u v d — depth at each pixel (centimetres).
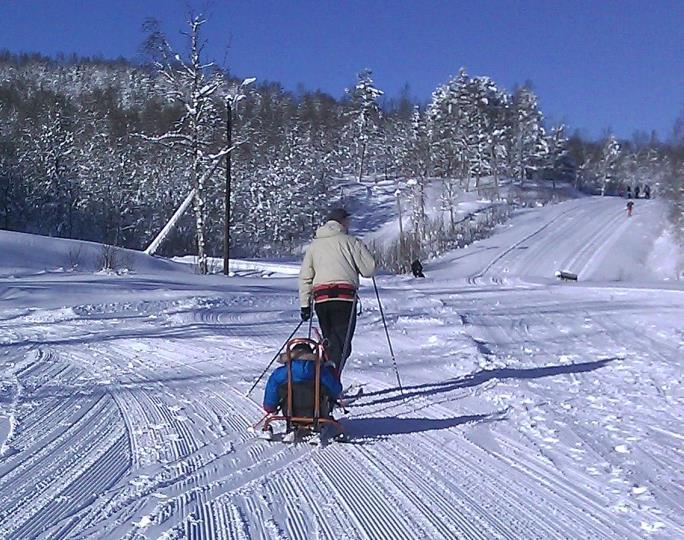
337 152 11225
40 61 12031
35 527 450
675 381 1000
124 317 1680
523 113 11462
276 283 3128
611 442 683
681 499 527
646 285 3012
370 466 601
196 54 4103
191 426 718
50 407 789
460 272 5397
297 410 666
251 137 4544
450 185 8212
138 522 459
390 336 1402
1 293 2080
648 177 13312
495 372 1052
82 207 7094
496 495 531
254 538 439
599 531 462
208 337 1374
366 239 8106
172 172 7131
